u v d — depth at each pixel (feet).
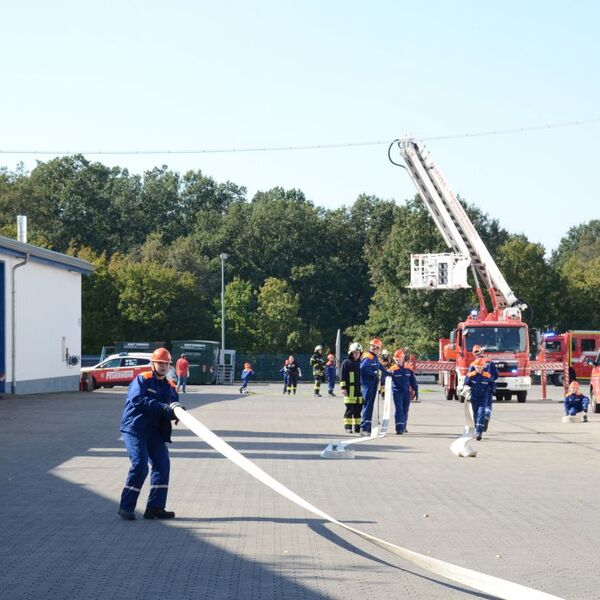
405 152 142.31
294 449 65.62
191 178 465.88
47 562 30.01
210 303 354.74
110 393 148.36
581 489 47.16
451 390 143.95
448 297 266.16
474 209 308.19
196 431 37.76
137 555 31.12
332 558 30.86
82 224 411.13
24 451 62.75
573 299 291.17
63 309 153.58
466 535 34.83
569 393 97.04
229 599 25.54
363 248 396.98
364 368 79.05
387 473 53.26
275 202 424.46
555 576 28.40
